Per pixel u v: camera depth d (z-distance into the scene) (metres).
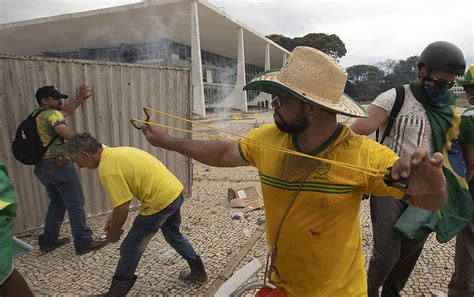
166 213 2.84
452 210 2.26
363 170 1.30
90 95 4.43
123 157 2.74
